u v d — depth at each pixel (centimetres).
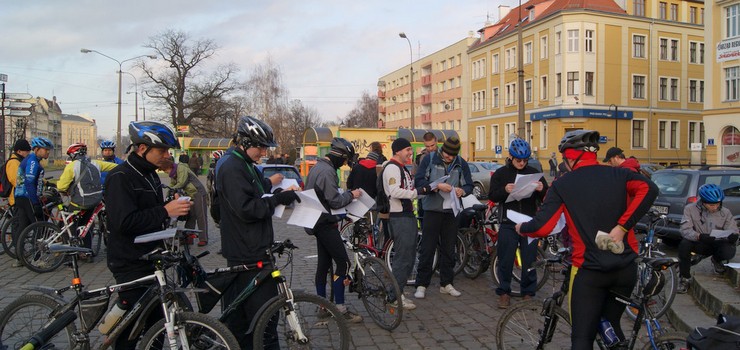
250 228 405
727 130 3152
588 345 336
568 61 4362
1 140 1567
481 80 5641
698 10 4831
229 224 408
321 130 2556
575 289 342
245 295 407
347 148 562
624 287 341
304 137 2695
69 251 398
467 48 6216
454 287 723
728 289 576
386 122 9269
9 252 885
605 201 333
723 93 3128
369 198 581
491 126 5447
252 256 404
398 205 609
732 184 1000
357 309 624
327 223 559
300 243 1090
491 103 5447
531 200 617
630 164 922
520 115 2473
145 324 393
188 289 374
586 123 4362
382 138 2569
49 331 342
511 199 604
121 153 3919
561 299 388
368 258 565
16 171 908
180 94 5244
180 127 4638
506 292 622
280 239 1145
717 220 655
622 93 4491
